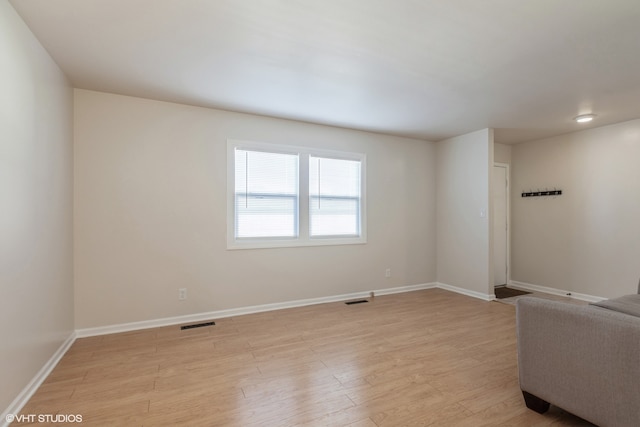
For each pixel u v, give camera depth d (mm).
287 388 2123
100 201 3080
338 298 4355
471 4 1796
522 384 1914
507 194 5332
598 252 4301
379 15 1904
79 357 2570
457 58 2430
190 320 3459
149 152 3283
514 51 2326
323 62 2494
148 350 2713
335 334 3102
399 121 4090
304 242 4105
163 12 1873
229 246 3650
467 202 4703
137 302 3225
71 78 2777
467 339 2977
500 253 5305
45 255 2285
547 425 1749
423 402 1964
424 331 3186
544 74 2705
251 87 2990
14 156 1841
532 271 5090
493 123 4168
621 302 2262
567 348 1699
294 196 4082
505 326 3328
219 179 3607
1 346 1694
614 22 1959
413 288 5000
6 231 1751
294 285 4047
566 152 4668
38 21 1955
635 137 3951
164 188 3348
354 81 2857
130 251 3195
